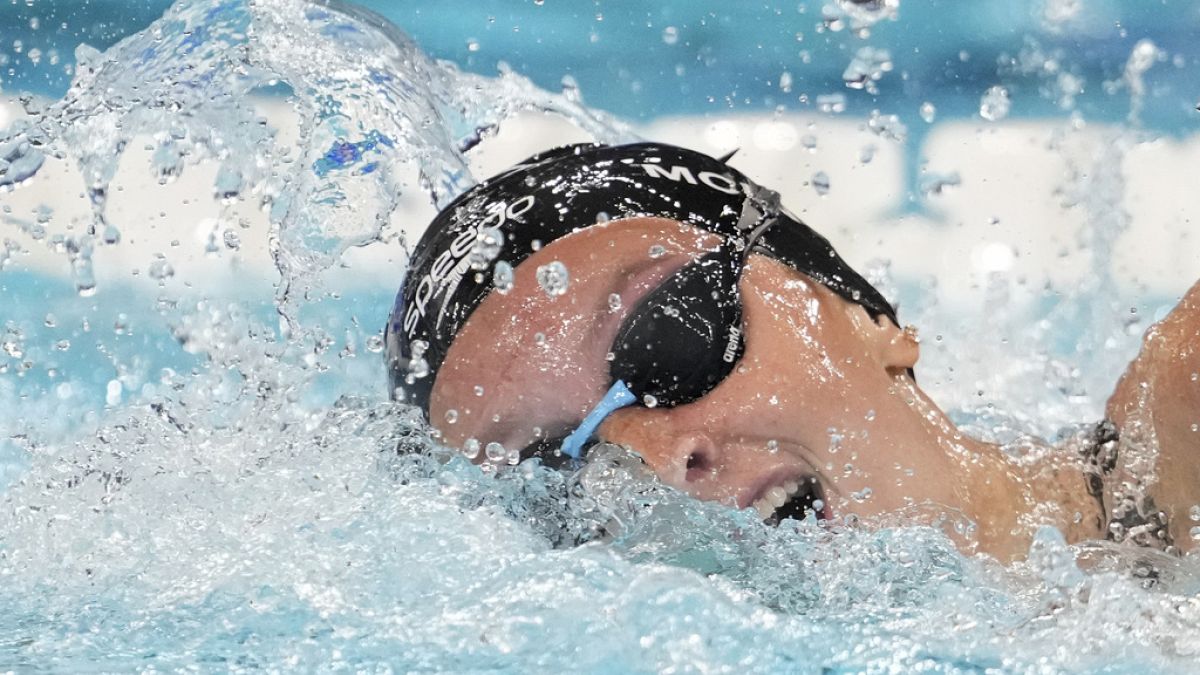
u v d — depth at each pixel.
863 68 7.22
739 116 11.32
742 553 3.50
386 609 3.13
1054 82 11.00
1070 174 9.95
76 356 7.62
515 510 3.72
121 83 5.41
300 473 3.95
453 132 6.02
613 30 12.30
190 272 8.70
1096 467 3.88
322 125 5.46
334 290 8.41
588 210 3.85
